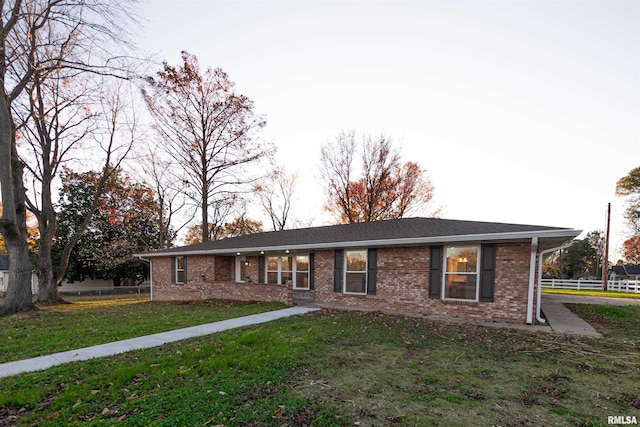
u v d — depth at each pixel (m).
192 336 7.23
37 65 11.63
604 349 6.10
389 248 11.16
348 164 31.58
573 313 10.77
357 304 11.73
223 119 24.89
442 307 9.92
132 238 26.94
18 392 4.02
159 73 21.73
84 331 8.05
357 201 31.50
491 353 5.75
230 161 25.59
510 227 9.27
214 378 4.45
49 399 3.90
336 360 5.29
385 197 30.53
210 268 16.11
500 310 9.02
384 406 3.59
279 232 18.69
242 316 9.93
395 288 10.91
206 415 3.34
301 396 3.85
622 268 39.88
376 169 30.48
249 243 15.68
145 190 26.38
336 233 14.18
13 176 12.72
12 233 11.78
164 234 28.14
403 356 5.54
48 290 17.00
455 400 3.76
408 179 30.59
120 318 10.20
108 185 24.03
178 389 4.07
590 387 4.21
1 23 11.37
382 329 7.70
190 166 24.50
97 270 27.88
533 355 5.66
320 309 11.10
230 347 5.99
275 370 4.77
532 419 3.32
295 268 14.49
